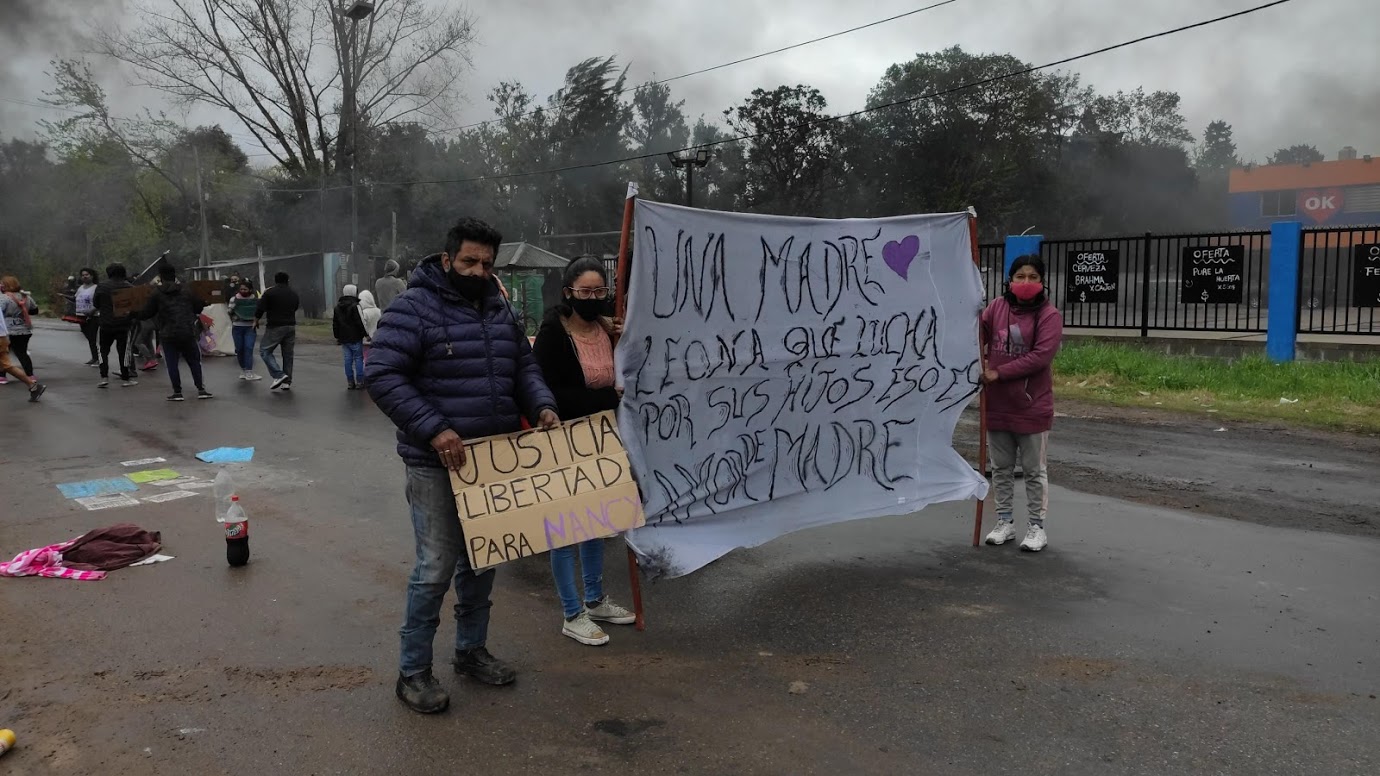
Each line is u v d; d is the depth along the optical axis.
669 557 4.19
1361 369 10.68
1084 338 14.02
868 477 5.06
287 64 35.50
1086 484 6.67
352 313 12.12
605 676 3.54
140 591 4.44
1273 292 12.16
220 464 7.34
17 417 9.75
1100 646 3.79
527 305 24.56
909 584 4.58
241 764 2.87
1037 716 3.19
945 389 5.23
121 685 3.42
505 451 3.36
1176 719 3.16
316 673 3.54
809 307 4.72
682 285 4.26
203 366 15.18
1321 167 39.44
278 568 4.80
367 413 10.09
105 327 12.31
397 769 2.85
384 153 37.62
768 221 4.52
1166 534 5.40
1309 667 3.57
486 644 3.82
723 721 3.17
